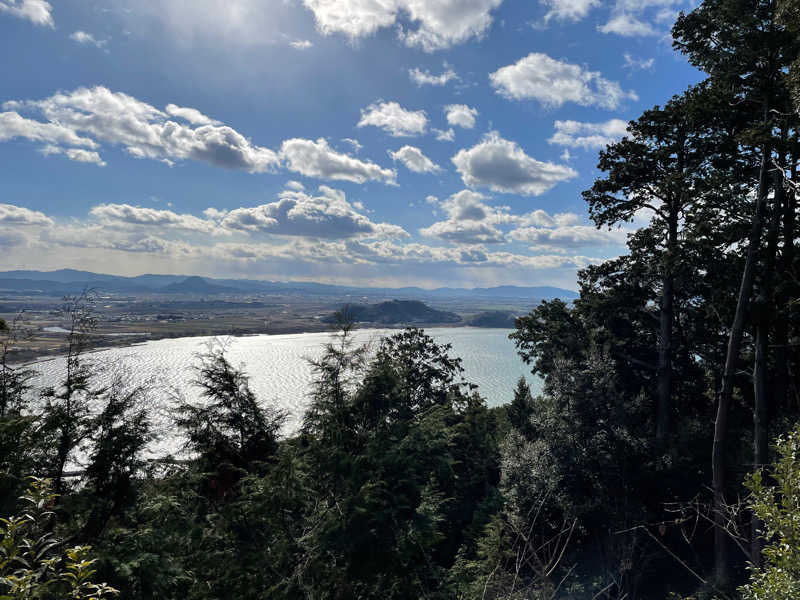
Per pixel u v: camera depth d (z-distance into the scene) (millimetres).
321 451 11047
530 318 30531
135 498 8969
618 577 15273
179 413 10727
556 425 19984
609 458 18000
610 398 19328
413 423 12086
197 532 9062
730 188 18875
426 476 11375
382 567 9602
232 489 10859
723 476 15750
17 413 8508
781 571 4090
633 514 16781
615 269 27266
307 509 10555
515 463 20766
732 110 18359
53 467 8562
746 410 22000
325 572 9523
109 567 6969
